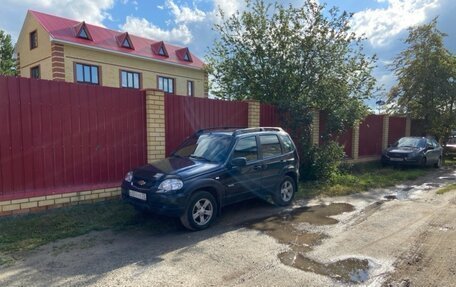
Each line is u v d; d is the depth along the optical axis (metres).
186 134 7.73
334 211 6.56
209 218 5.37
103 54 21.86
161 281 3.46
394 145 14.30
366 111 11.15
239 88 11.33
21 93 5.30
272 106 10.01
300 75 10.66
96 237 4.82
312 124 10.18
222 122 8.58
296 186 7.31
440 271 3.74
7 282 3.40
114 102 6.46
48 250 4.28
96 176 6.25
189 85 28.25
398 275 3.64
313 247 4.52
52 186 5.69
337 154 10.16
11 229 4.83
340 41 10.57
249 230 5.27
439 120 17.73
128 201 5.31
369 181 9.83
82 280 3.46
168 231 5.15
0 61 31.52
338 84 10.66
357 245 4.60
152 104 6.93
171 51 28.58
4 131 5.14
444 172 12.80
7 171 5.19
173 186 4.90
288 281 3.48
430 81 17.19
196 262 3.97
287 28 10.46
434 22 17.38
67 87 5.82
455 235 5.02
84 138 6.05
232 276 3.60
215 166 5.52
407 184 9.88
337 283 3.45
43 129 5.55
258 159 6.35
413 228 5.39
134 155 6.80
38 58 21.06
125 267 3.80
